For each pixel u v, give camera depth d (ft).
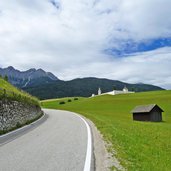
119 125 81.87
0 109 62.64
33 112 106.42
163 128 104.22
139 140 49.47
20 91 150.61
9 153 32.91
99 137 47.19
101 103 360.28
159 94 416.26
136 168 24.47
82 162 26.96
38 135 51.24
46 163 26.89
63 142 41.22
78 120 93.04
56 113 152.56
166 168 28.27
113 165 25.40
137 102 339.16
